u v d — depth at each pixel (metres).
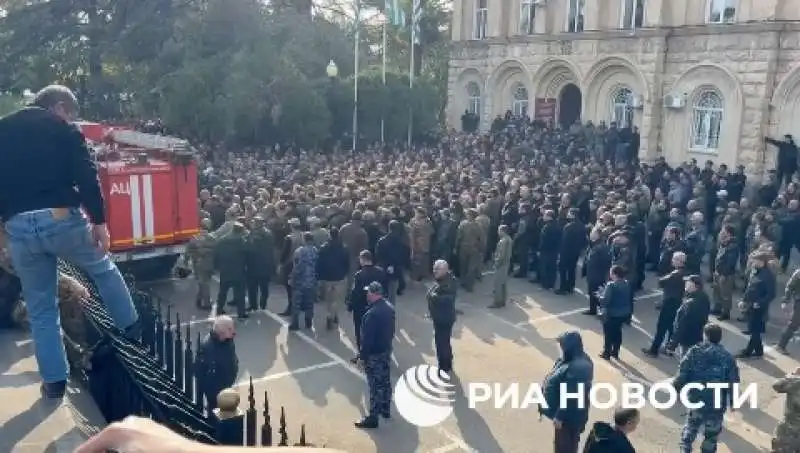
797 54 24.78
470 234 15.48
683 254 11.77
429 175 21.14
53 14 38.53
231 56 30.75
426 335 12.71
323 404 9.83
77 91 38.25
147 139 15.50
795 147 24.20
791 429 7.65
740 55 26.22
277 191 16.89
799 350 12.45
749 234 15.91
